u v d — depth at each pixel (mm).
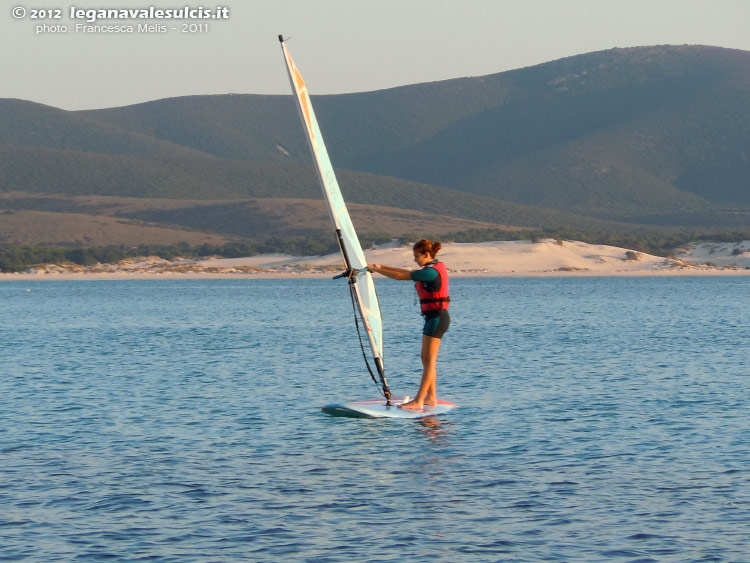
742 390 73250
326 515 39469
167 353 108125
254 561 34344
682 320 165750
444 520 38750
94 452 50875
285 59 55844
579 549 35406
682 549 35281
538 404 66312
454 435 54969
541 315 185125
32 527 37938
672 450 50781
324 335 137625
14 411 64438
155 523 38438
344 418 60750
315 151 56312
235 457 49562
